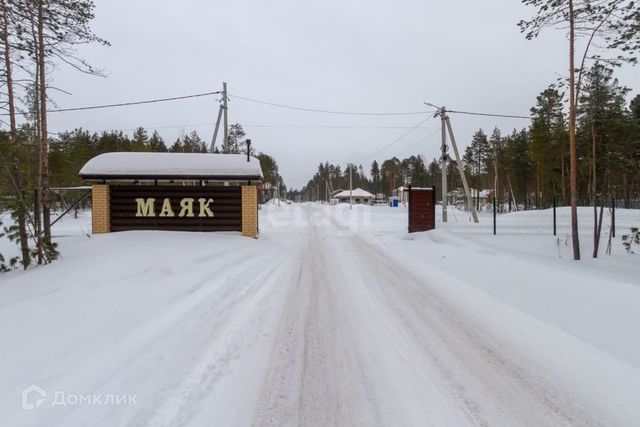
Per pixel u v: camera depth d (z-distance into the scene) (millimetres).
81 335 4133
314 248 12102
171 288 6215
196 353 3906
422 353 4000
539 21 10656
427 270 8398
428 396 3137
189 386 3246
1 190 7703
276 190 71125
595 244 11336
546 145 31781
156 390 3158
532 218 23453
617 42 9742
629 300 5570
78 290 5691
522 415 2869
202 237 11484
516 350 4059
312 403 3029
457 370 3605
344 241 14031
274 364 3721
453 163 67125
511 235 15031
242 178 12789
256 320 4992
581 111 13734
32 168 11289
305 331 4633
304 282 7254
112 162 12664
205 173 12578
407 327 4797
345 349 4102
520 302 5695
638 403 3012
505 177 47594
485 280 7219
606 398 3096
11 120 8297
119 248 8977
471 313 5344
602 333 4371
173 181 13547
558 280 6992
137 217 12719
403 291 6609
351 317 5184
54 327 4277
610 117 13680
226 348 4066
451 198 57406
